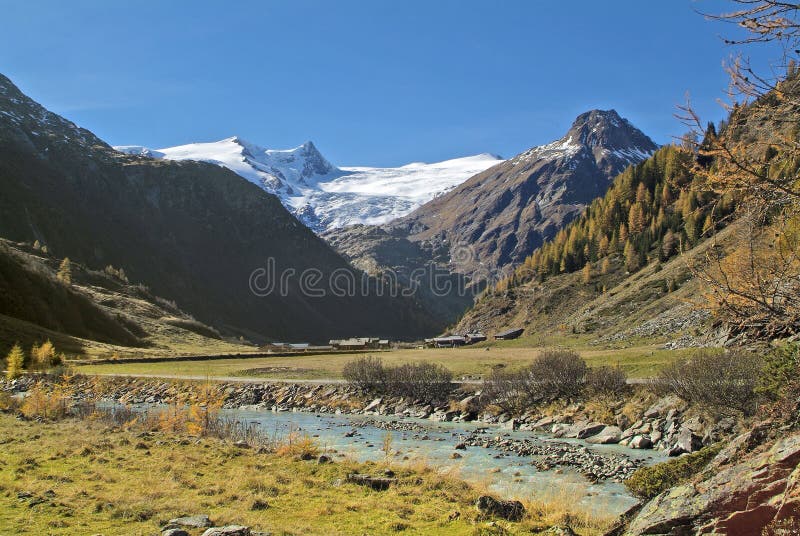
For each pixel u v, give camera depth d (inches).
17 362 2379.4
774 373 569.6
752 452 427.8
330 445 1315.2
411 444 1352.1
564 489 813.2
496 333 6943.9
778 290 358.9
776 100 327.0
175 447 925.2
